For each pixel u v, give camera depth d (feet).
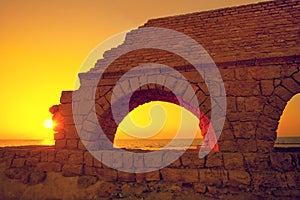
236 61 22.94
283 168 20.29
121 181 23.52
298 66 21.71
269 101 21.88
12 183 26.21
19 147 32.30
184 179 21.85
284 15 25.18
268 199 19.57
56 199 24.41
